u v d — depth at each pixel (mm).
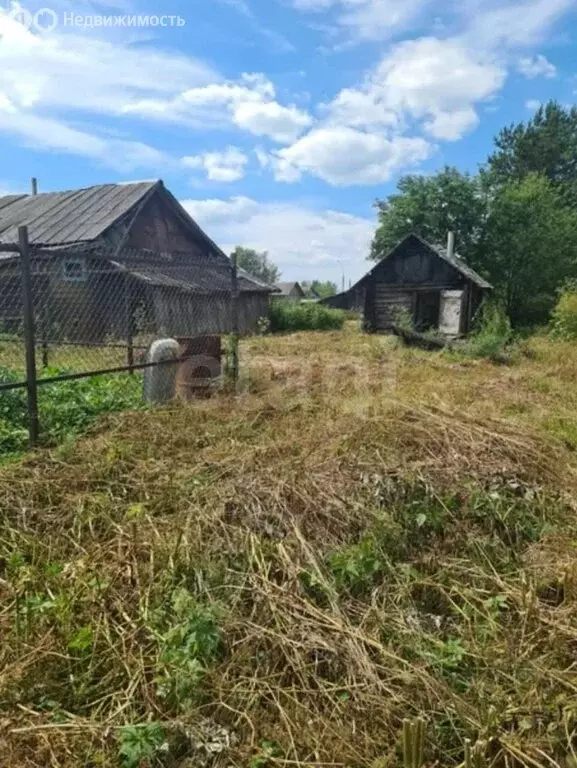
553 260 23188
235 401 5367
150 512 2924
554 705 1746
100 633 1987
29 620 1995
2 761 1499
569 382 7723
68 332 9352
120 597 2199
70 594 2166
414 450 3676
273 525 2723
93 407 4832
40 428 4152
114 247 13984
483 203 23234
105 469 3375
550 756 1582
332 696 1795
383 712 1717
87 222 13914
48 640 1938
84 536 2697
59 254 4137
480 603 2322
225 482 3201
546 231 23203
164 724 1616
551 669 1907
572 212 26906
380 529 2729
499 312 15070
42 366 6715
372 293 18172
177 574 2357
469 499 3064
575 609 2254
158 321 10320
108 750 1561
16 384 3762
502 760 1584
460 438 3863
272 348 11945
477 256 23344
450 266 16766
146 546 2529
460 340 13008
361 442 3766
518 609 2262
